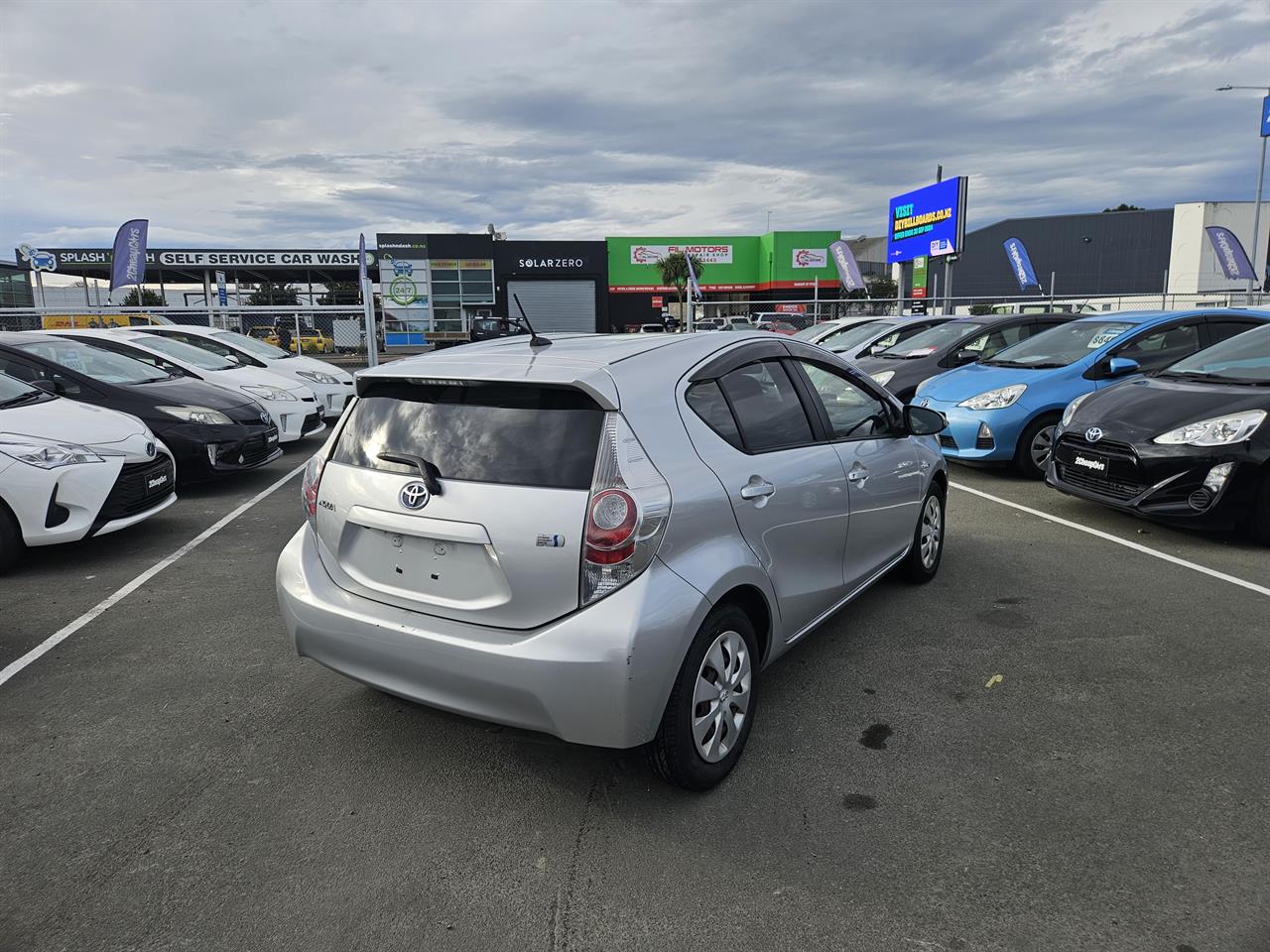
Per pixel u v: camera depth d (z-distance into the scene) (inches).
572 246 1717.5
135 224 735.7
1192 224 1856.5
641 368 113.2
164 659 159.6
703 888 95.1
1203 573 202.5
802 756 123.3
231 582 205.8
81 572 213.5
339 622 113.5
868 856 100.2
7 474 201.9
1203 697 138.7
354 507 114.4
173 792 115.5
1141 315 328.8
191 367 394.3
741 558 114.3
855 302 944.9
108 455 219.0
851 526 150.6
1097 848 100.7
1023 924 88.3
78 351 319.9
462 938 87.9
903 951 85.0
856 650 160.2
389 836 105.5
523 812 110.3
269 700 142.8
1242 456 210.7
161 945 87.1
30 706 140.9
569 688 97.7
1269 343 240.5
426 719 136.0
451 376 111.8
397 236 1638.8
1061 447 252.8
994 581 198.8
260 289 1823.3
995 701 139.0
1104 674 147.9
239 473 335.3
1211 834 102.7
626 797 113.4
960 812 108.7
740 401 128.4
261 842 104.5
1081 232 2150.6
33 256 1521.9
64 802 113.0
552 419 105.7
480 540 102.5
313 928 89.4
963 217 925.8
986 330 411.5
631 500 99.6
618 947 86.3
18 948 86.7
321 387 483.8
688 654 106.0
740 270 1903.3
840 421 154.8
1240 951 83.7
